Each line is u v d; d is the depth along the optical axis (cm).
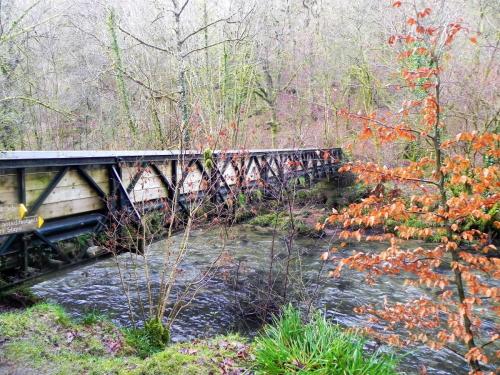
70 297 757
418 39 323
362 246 1112
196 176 787
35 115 1636
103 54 1631
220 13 1689
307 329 449
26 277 473
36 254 490
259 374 405
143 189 630
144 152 669
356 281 872
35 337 435
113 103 1816
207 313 698
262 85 2202
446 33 320
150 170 675
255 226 1230
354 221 343
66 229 523
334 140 1891
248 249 1071
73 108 1780
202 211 719
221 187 837
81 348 443
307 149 1416
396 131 330
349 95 2116
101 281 844
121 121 1703
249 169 992
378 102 1881
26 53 1312
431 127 355
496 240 942
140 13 1609
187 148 601
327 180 1659
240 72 1697
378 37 1720
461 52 1142
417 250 336
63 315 515
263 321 639
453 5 1153
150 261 962
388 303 754
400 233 358
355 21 1866
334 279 880
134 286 816
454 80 1086
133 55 1573
